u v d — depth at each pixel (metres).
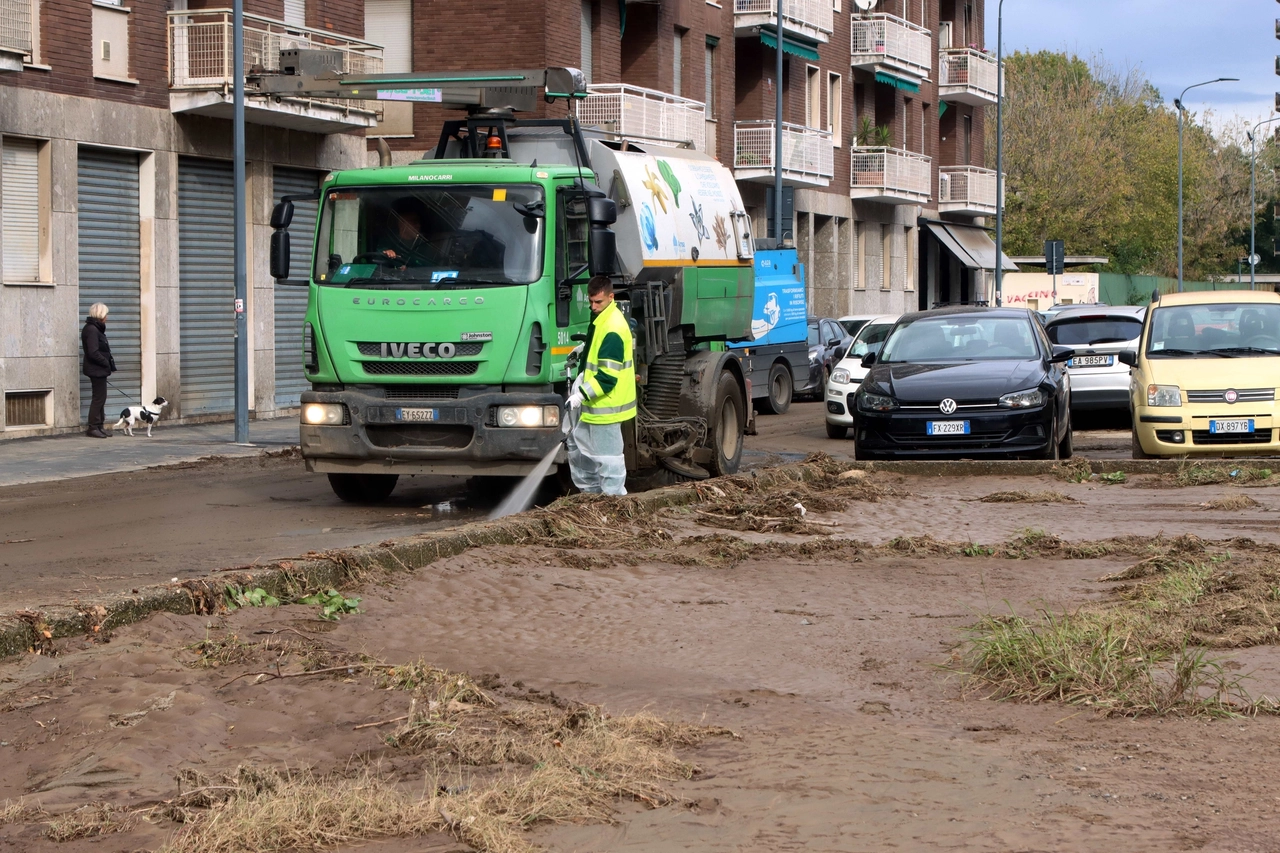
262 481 16.80
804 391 31.02
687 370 15.94
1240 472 15.66
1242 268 124.75
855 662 7.36
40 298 22.16
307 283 14.04
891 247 54.06
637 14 38.31
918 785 5.25
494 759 5.61
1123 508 13.64
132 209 24.25
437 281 13.62
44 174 22.30
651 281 15.56
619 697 6.62
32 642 7.40
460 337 13.47
